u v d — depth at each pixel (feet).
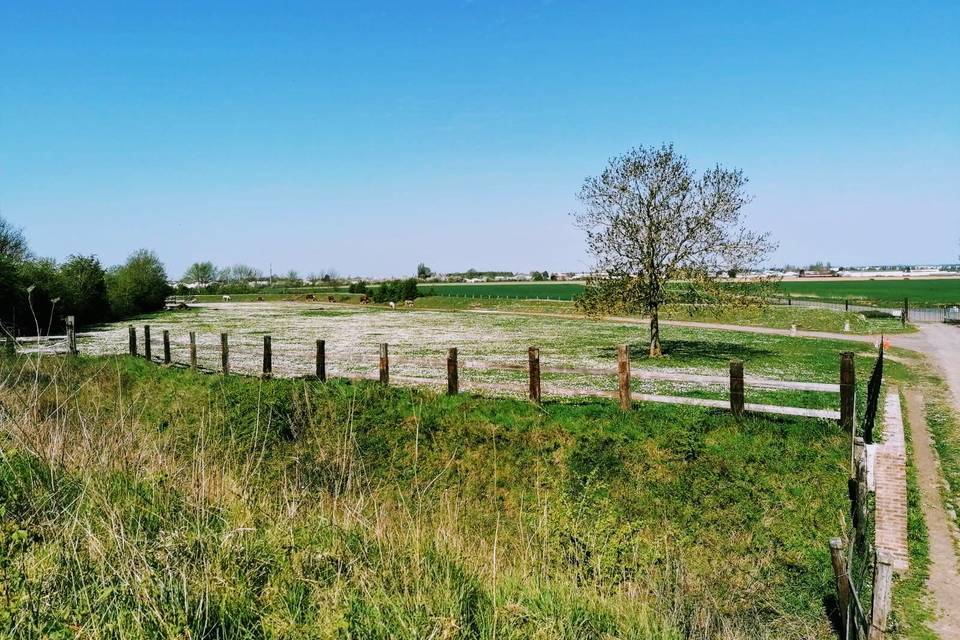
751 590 30.53
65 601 12.49
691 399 46.75
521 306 253.65
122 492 18.03
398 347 116.37
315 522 18.83
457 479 42.57
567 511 29.45
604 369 49.01
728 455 40.65
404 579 15.24
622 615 19.27
